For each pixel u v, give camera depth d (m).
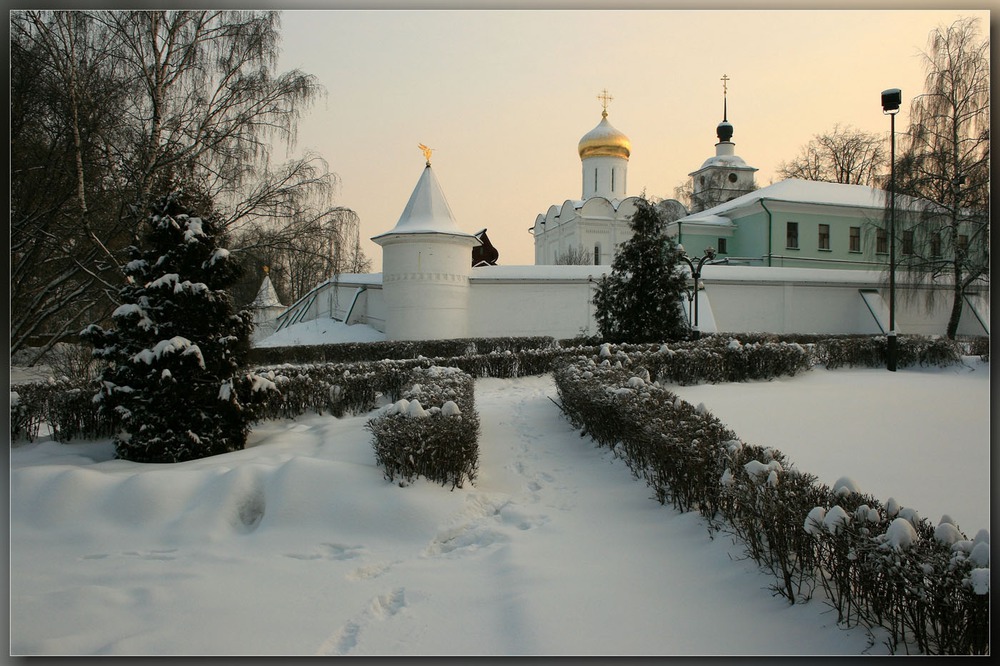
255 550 4.68
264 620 3.58
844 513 3.07
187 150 13.38
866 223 31.27
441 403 6.50
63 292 13.80
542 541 4.63
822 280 26.50
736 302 25.72
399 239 22.89
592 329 24.72
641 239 15.66
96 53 12.30
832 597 3.16
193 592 3.96
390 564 4.43
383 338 25.00
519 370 13.92
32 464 6.90
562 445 7.71
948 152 20.16
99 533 4.92
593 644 3.12
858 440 7.37
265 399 7.61
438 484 5.62
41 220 11.75
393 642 3.30
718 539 4.27
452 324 23.23
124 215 12.32
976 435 7.56
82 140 11.70
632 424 5.92
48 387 8.75
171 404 6.81
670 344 13.98
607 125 37.81
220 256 7.20
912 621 2.92
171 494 5.32
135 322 6.90
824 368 14.23
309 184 15.05
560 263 37.66
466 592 3.90
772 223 32.56
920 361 14.60
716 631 3.20
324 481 5.41
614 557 4.28
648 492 5.58
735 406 9.49
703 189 45.16
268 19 14.45
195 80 13.88
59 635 3.43
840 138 46.94
